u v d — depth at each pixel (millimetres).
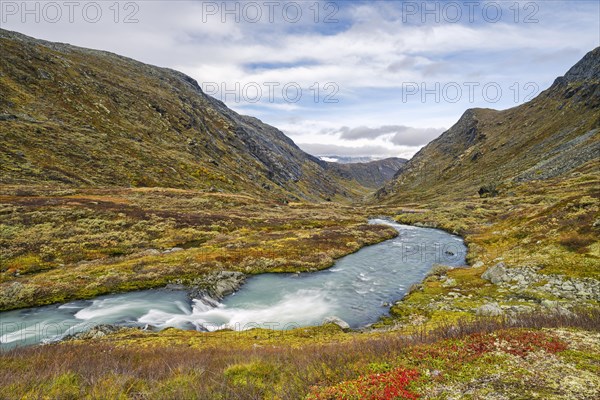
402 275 46125
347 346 15695
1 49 137625
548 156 150000
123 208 70875
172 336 24938
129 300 35281
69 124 124188
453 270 43688
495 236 57250
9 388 10984
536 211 62406
